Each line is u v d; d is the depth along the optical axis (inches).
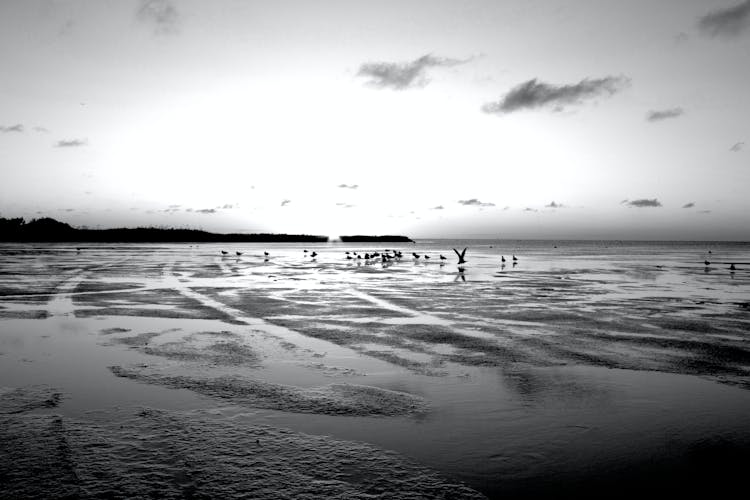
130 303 652.7
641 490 174.6
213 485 173.5
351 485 174.7
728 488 176.6
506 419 239.3
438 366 336.8
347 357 361.1
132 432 219.9
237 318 533.6
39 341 407.8
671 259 2571.4
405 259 2384.4
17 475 179.2
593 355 370.0
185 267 1551.4
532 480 180.5
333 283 984.9
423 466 190.2
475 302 685.3
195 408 252.1
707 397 273.7
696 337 440.8
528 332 461.4
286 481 177.0
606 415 245.3
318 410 250.2
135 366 330.6
